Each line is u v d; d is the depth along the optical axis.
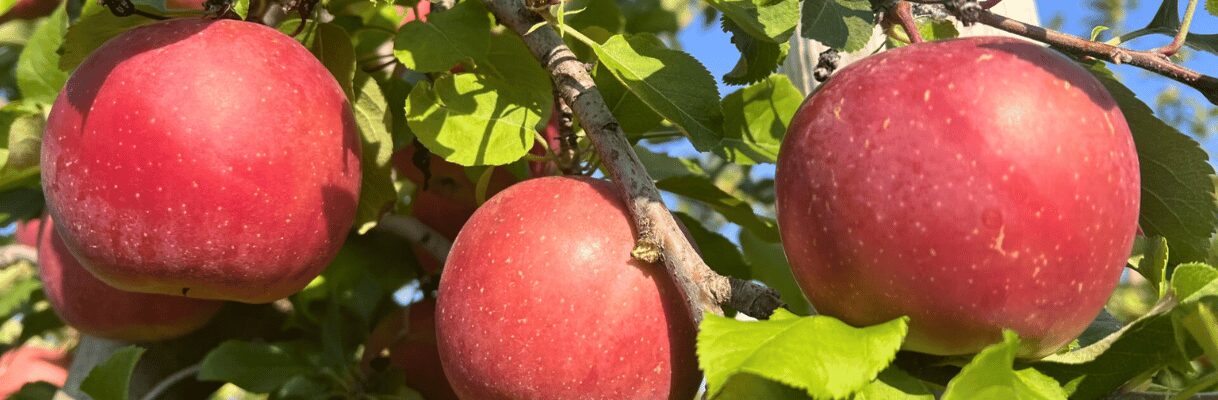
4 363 0.71
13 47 0.72
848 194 0.36
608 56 0.44
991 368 0.34
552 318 0.39
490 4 0.45
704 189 0.53
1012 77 0.36
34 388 0.60
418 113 0.46
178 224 0.42
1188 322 0.36
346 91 0.48
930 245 0.35
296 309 0.61
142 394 0.57
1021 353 0.37
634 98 0.48
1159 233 0.42
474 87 0.46
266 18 0.49
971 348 0.37
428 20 0.48
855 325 0.38
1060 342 0.37
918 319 0.36
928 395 0.36
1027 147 0.35
